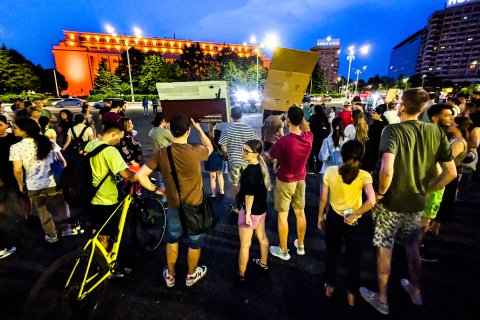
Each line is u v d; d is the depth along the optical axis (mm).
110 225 2795
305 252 3574
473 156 4383
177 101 3059
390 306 2662
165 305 2680
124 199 2877
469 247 3637
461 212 4629
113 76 52375
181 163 2482
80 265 2463
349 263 2488
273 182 6230
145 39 92125
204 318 2533
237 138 4008
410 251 2559
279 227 3283
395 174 2320
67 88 71938
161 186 5426
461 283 2982
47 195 3527
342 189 2367
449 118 3348
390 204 2391
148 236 3869
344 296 2807
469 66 127938
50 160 3496
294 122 2951
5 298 2715
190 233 2617
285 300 2754
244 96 26641
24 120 3252
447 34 133000
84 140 4973
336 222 2465
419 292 2664
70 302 2357
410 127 2264
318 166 6797
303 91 3867
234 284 2977
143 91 51531
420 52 158750
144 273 3154
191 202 2568
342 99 59250
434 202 3135
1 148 3744
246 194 2641
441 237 3877
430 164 2309
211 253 3549
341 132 4250
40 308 2369
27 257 3377
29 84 49000
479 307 2662
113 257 2750
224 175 6848
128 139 4781
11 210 4664
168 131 4707
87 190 2625
